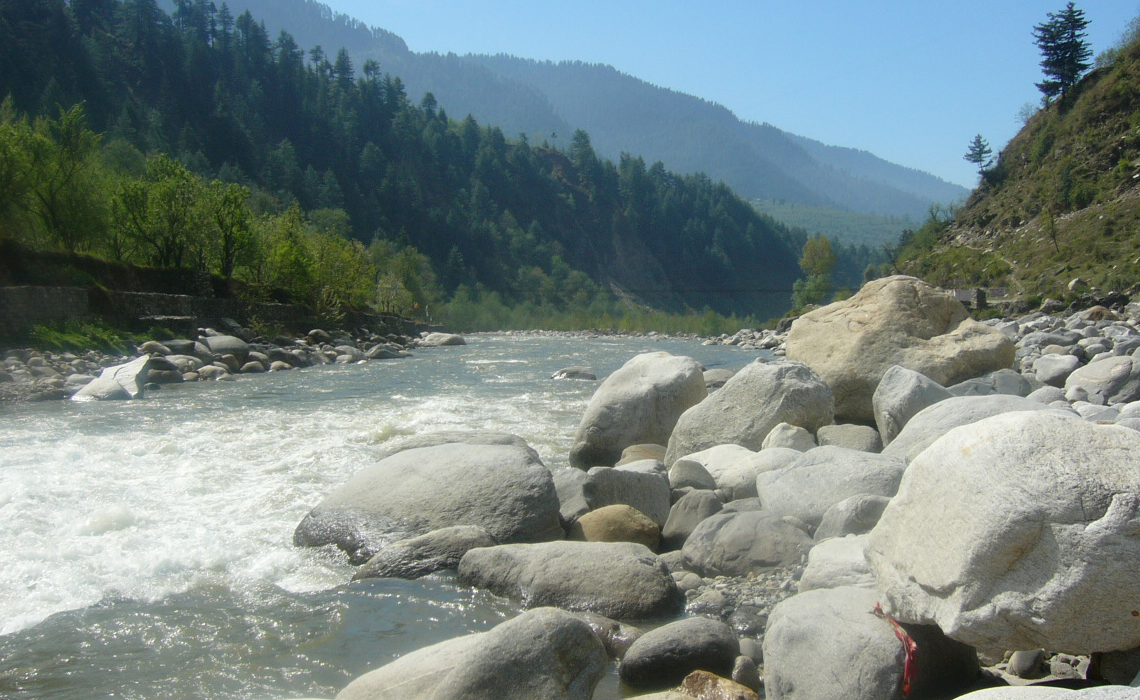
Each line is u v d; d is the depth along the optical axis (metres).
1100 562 2.97
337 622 5.09
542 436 12.07
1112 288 38.31
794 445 8.12
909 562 3.63
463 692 3.58
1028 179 62.97
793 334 11.91
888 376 8.92
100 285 23.94
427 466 7.25
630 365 11.14
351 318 41.25
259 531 6.98
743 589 5.49
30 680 4.30
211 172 98.25
